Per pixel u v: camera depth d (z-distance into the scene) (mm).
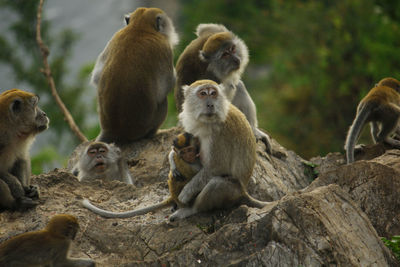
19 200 9711
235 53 13938
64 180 11086
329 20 29797
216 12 35969
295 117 28578
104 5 62125
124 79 13953
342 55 28422
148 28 14500
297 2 32125
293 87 29328
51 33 28078
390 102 12367
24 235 7613
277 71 30094
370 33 28078
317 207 8047
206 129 9039
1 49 26906
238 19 35344
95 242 8977
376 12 28531
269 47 32281
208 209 9242
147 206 9961
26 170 10039
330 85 28078
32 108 9648
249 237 8109
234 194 9219
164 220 9461
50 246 7590
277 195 11711
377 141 12773
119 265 8172
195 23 35656
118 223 9359
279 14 31703
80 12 60438
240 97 14289
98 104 14828
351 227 8133
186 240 8617
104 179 12695
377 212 9672
